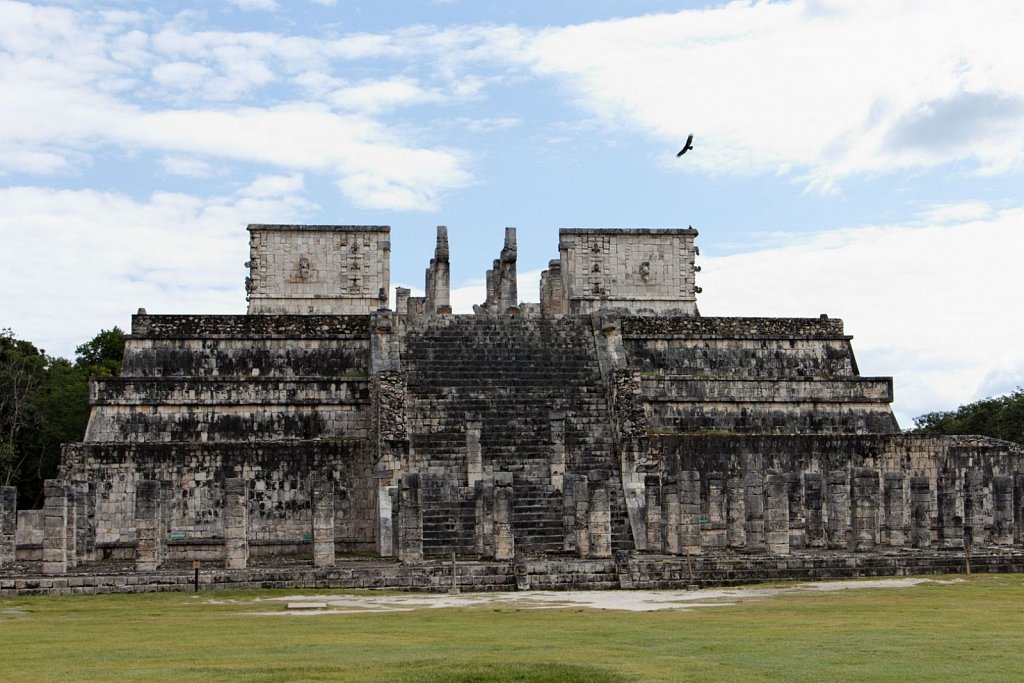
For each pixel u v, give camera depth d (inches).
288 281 2493.8
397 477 1927.9
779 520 1717.5
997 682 777.6
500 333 2220.7
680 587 1565.0
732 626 1098.1
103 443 2014.0
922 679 789.9
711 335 2427.4
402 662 871.1
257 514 2027.6
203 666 860.6
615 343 2199.8
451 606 1330.0
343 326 2342.5
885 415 2374.5
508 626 1117.7
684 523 1756.9
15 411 2878.9
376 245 2518.5
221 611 1294.3
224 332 2309.3
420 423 2007.9
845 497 1881.2
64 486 1590.8
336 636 1046.4
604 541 1672.0
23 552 1937.7
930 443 2222.0
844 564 1641.2
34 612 1298.0
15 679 807.7
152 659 902.4
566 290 2556.6
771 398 2345.0
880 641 977.5
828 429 2349.9
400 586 1528.1
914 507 1863.9
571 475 1756.9
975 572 1669.5
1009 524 1908.2
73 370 3469.5
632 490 1909.4
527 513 1843.0
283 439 2144.4
